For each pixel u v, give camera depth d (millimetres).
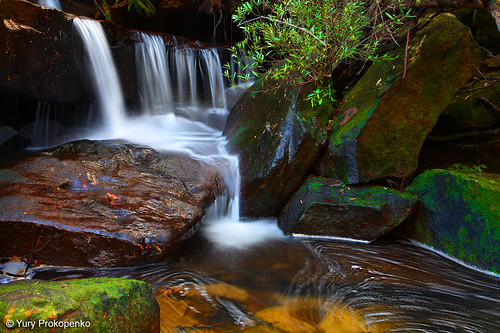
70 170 4273
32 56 5145
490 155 5047
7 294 1919
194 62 8016
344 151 4551
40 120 5770
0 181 3924
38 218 3430
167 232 3760
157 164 4891
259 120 5441
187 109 7863
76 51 5785
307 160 4746
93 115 6434
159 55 7422
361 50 4625
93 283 2217
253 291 3285
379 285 3436
